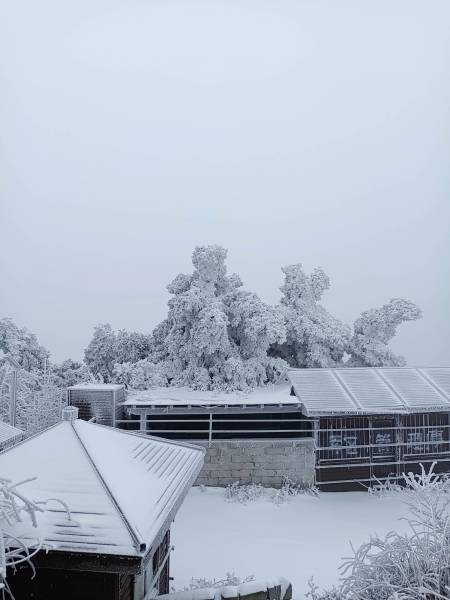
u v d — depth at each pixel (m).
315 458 26.09
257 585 10.83
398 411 26.31
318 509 23.56
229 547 19.42
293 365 34.22
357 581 10.78
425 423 27.42
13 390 28.31
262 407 26.39
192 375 29.44
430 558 10.37
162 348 33.25
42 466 10.33
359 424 26.89
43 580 8.93
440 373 30.02
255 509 23.45
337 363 34.34
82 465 10.40
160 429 28.27
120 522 8.76
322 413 25.92
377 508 23.67
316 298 35.31
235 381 28.62
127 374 29.70
